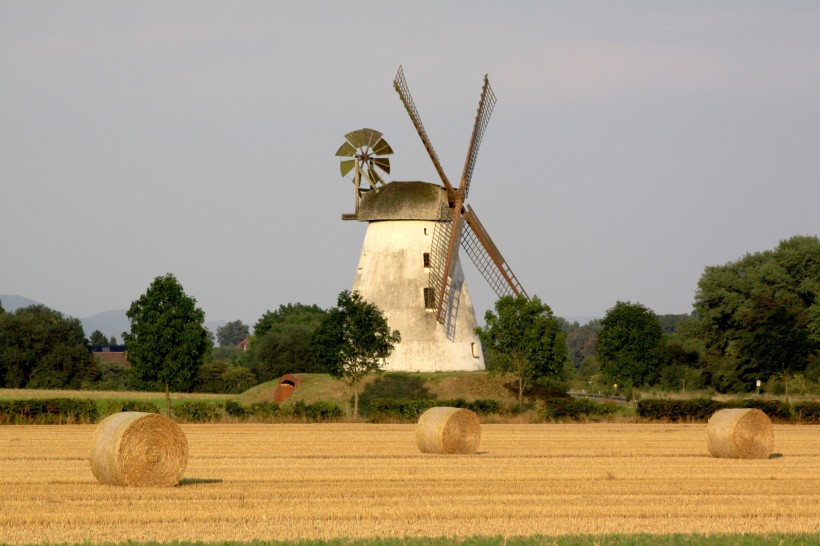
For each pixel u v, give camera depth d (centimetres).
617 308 15312
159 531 4494
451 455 7744
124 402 12044
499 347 13750
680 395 17562
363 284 15112
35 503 5141
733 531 4603
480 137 15562
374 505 5116
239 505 5097
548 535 4469
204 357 13388
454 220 15012
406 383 14438
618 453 7944
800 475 6475
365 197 15262
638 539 4394
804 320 18638
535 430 10450
